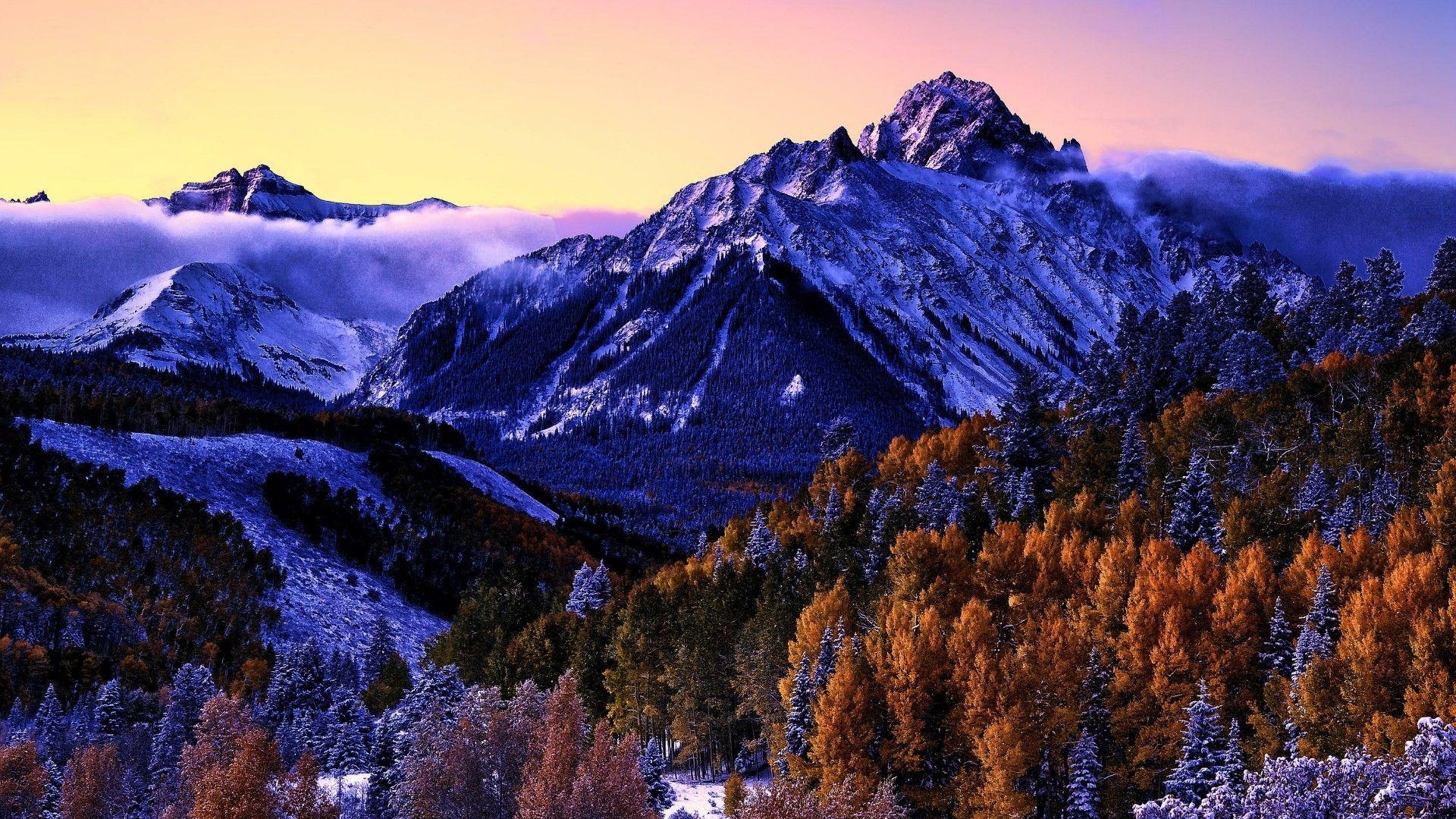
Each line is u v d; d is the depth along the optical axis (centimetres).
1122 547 9056
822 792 7094
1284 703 7094
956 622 7938
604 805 6366
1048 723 7219
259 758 6888
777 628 9425
